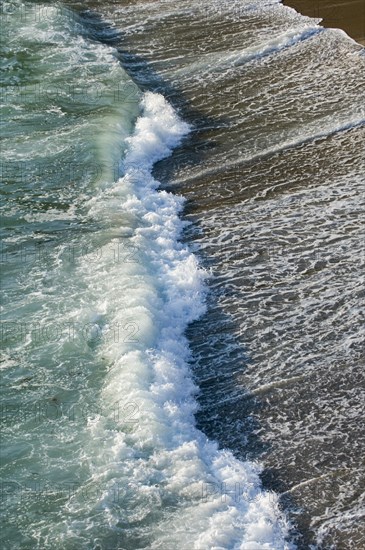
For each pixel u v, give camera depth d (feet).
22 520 35.88
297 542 35.81
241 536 35.42
